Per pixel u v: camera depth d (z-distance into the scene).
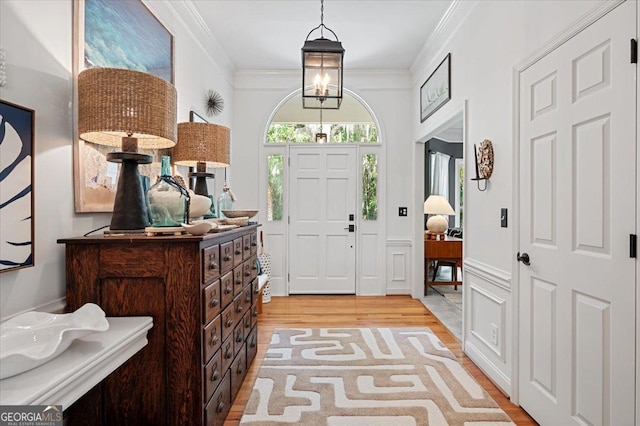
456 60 2.84
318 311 3.66
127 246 1.40
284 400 1.95
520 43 1.91
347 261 4.36
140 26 2.00
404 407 1.88
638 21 1.20
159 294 1.41
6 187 1.14
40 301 1.31
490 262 2.25
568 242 1.54
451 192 6.76
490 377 2.20
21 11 1.22
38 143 1.30
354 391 2.04
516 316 1.93
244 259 2.20
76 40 1.48
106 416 1.42
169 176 1.64
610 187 1.32
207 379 1.49
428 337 2.90
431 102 3.48
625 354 1.25
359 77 4.28
